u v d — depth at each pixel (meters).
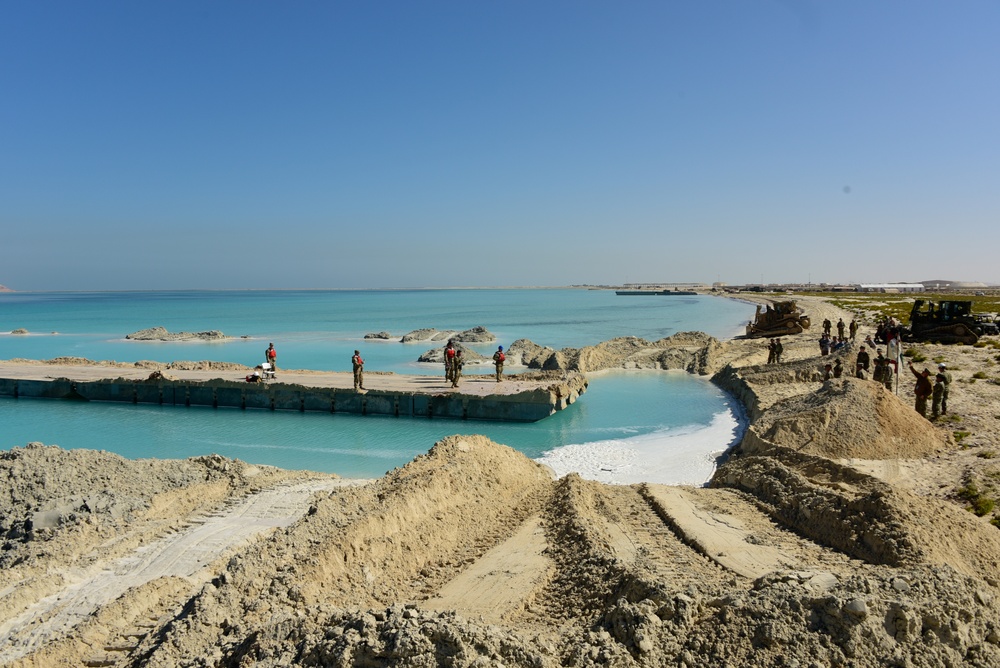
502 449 18.77
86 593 11.66
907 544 10.85
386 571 11.63
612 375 40.28
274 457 22.33
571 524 13.03
